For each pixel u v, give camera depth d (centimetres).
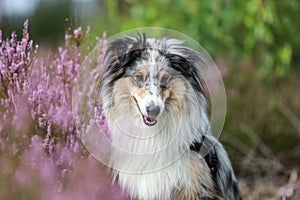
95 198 412
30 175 391
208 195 416
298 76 873
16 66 405
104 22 755
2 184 381
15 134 403
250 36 809
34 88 419
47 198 386
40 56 488
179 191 413
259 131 684
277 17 828
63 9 1006
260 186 605
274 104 724
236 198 479
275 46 831
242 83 745
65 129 420
